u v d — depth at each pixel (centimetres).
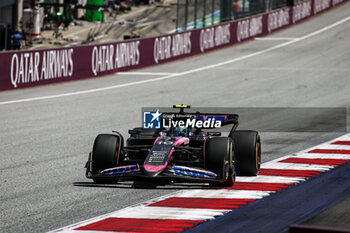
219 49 15062
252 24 16850
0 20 19450
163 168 3291
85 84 9762
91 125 6203
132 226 2758
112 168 3500
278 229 2711
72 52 10069
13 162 4425
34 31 19800
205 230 2695
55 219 2922
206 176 3403
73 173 4044
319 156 4691
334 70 11644
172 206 3130
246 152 3825
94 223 2817
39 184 3712
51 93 8694
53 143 5209
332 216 2906
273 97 8562
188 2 16562
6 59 8794
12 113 6962
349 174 3991
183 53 13475
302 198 3312
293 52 14475
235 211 3031
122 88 9388
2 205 3206
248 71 11612
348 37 16950
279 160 4519
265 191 3481
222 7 17038
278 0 19625
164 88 9481
